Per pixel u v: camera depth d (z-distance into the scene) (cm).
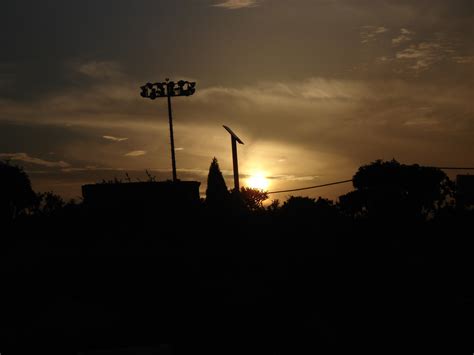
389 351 2161
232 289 2686
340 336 2292
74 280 2733
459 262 3106
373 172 6253
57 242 3100
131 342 2269
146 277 2778
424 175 6172
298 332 2334
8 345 2227
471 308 2511
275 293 2662
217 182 3538
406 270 2983
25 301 2583
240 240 3158
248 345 2270
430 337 2262
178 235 3150
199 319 2456
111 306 2583
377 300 2625
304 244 3178
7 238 3167
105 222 3231
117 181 3594
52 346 2234
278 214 3488
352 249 3188
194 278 2781
